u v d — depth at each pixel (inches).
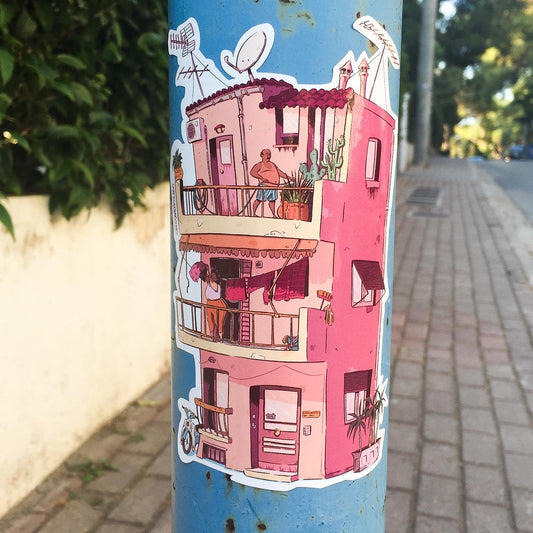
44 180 109.8
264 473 59.4
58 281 111.7
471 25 1338.6
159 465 118.2
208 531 62.6
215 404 59.9
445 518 105.7
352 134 54.8
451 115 1749.5
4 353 98.8
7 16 92.2
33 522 101.0
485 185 717.3
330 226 55.3
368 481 63.0
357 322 58.6
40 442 109.7
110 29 119.1
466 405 149.9
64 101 111.1
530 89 2170.3
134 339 142.6
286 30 52.2
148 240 145.9
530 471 120.8
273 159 54.1
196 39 55.2
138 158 138.9
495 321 215.2
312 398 57.8
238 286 56.6
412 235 379.6
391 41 56.7
